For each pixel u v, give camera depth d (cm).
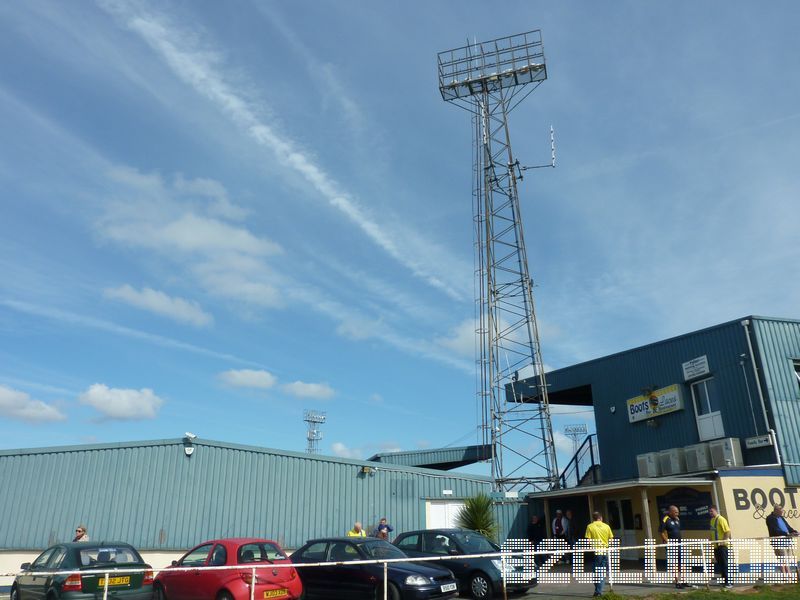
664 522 1623
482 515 2230
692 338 2273
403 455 3269
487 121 3194
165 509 2053
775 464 1897
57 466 2053
